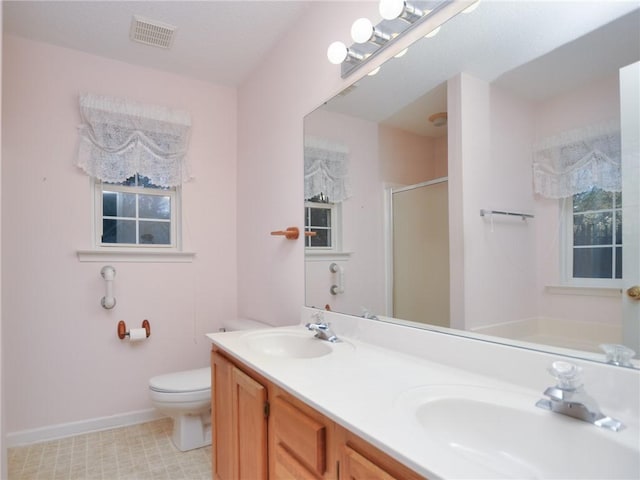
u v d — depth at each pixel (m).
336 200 1.82
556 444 0.77
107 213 2.50
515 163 1.07
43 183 2.24
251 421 1.30
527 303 1.03
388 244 1.53
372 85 1.60
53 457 2.02
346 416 0.81
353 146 1.71
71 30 2.15
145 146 2.48
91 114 2.32
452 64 1.27
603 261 0.87
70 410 2.29
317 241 1.96
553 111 0.98
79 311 2.33
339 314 1.76
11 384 2.13
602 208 0.88
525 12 1.06
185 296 2.68
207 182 2.79
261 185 2.52
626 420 0.77
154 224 2.66
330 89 1.84
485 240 1.16
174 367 2.62
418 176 1.40
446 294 1.28
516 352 1.00
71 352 2.30
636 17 0.84
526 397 0.90
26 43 2.22
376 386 1.01
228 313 2.84
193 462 1.99
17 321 2.16
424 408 0.88
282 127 2.27
